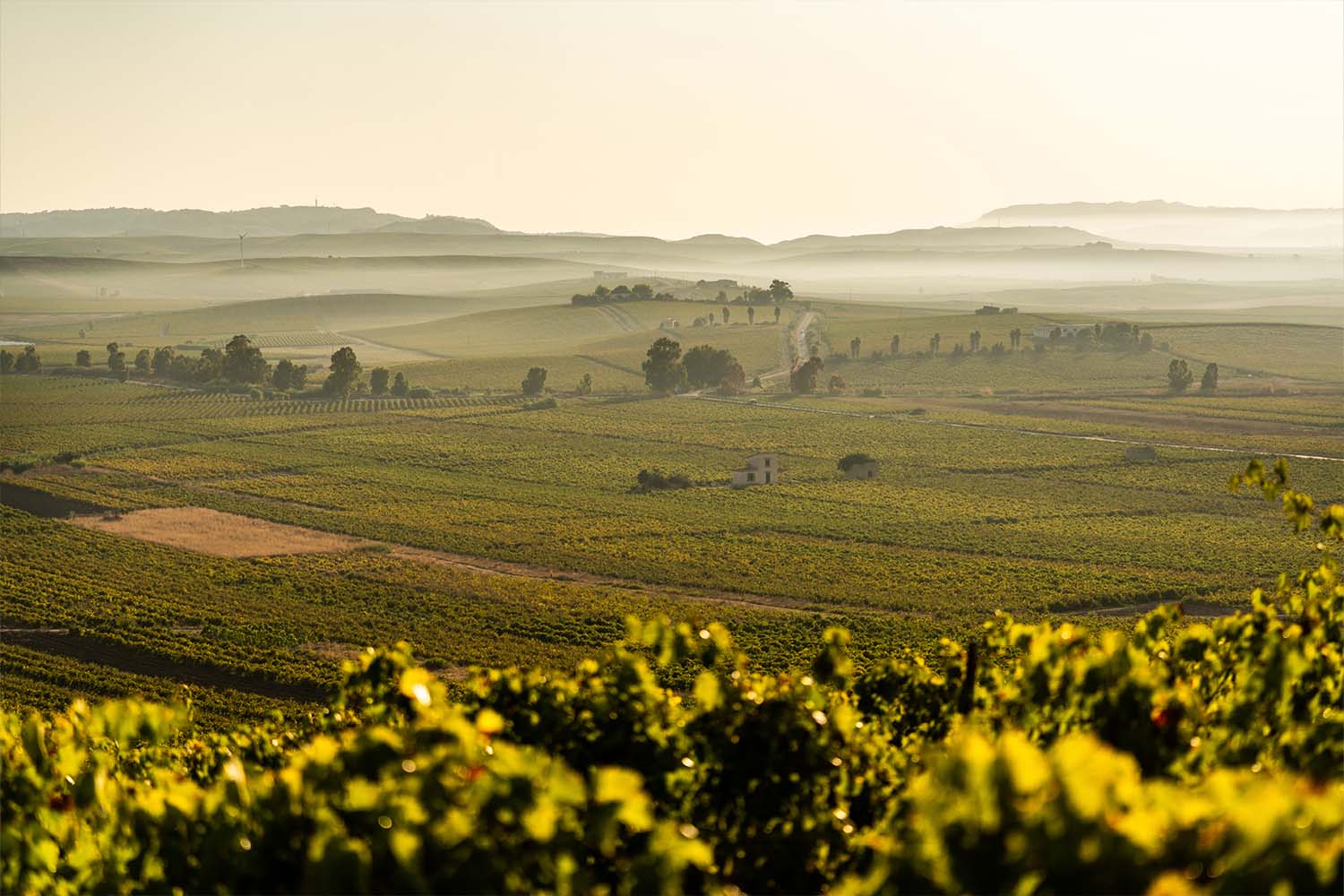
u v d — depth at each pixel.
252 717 90.44
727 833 15.23
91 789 15.34
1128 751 14.34
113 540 158.25
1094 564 151.38
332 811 11.83
